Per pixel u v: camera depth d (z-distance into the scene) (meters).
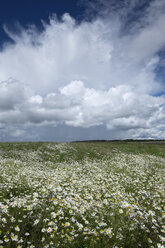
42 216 4.46
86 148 32.12
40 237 3.97
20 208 4.97
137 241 4.02
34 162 19.92
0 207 4.47
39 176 9.65
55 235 3.91
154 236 4.07
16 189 7.60
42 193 6.13
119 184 9.26
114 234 4.14
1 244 3.46
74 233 4.12
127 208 4.90
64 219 4.79
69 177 10.03
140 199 6.49
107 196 6.70
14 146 29.30
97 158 26.14
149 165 17.47
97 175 10.98
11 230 4.05
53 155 25.88
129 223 4.56
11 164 14.30
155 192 7.65
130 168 15.22
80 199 6.01
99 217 5.04
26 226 4.30
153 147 35.12
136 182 10.06
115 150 31.84
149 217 4.76
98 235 4.09
